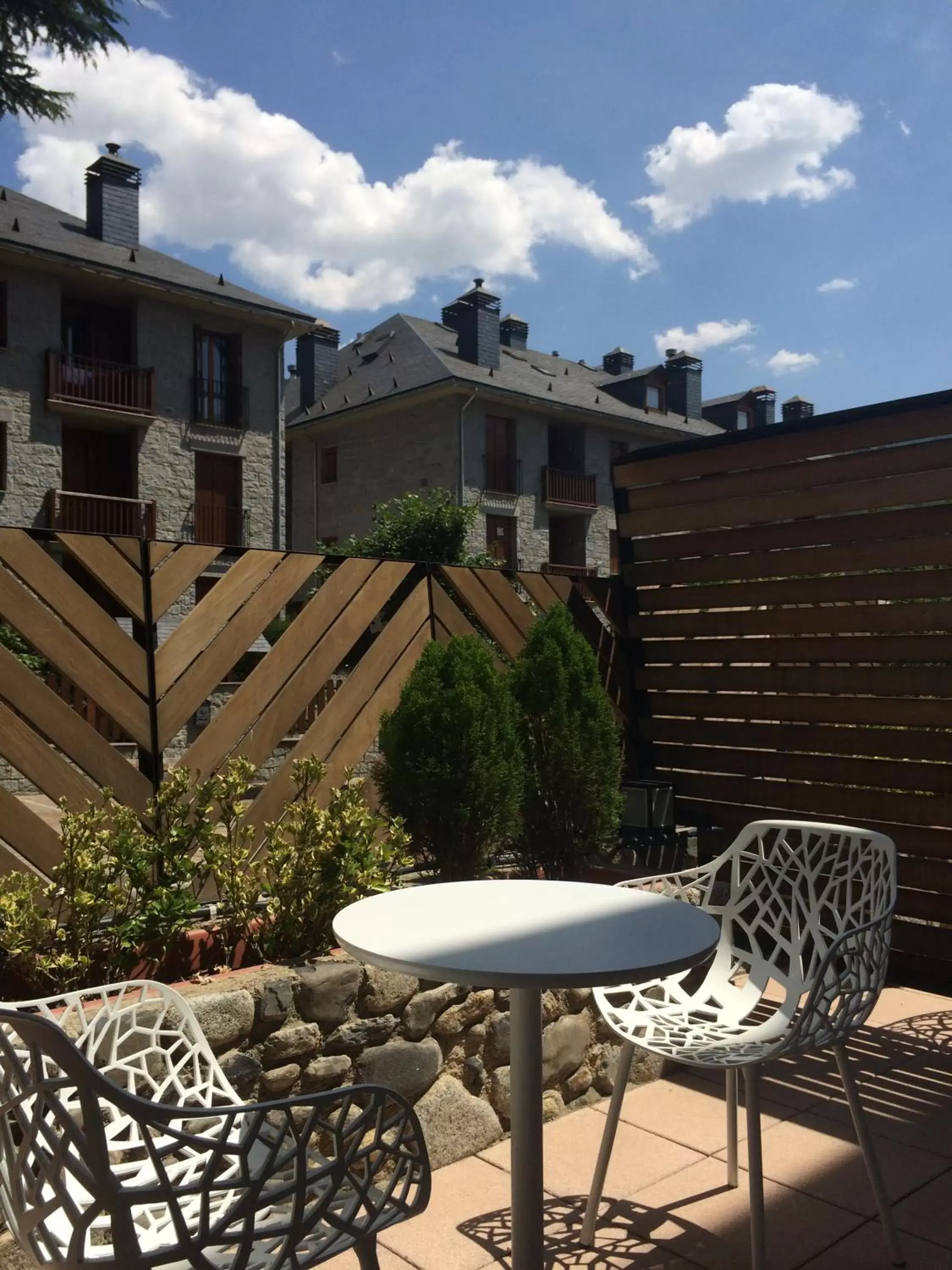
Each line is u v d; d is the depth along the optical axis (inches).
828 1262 89.3
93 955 102.0
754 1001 103.3
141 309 738.2
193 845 117.6
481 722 134.8
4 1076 54.9
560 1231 95.3
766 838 177.5
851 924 101.3
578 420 997.8
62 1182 52.4
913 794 158.6
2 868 110.0
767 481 172.2
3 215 731.4
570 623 157.9
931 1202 99.7
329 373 1061.8
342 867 112.8
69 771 117.6
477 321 991.0
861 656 163.3
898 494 155.0
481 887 94.6
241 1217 53.3
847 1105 123.3
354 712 149.4
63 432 731.4
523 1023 75.3
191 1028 82.8
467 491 903.1
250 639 136.6
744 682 180.2
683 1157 110.5
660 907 85.7
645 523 192.7
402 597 395.9
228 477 794.2
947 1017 150.6
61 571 118.9
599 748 152.1
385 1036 106.8
